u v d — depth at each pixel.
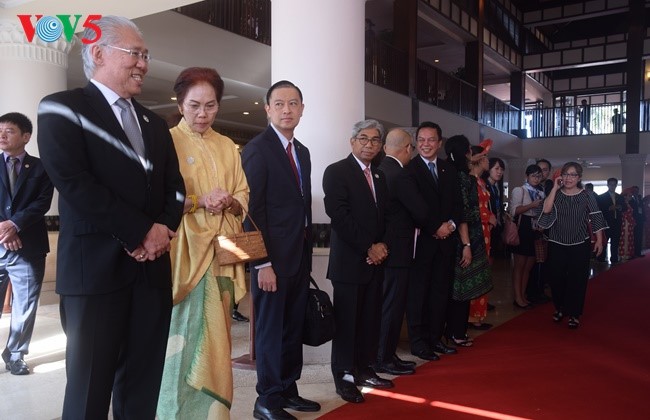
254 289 3.08
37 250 3.94
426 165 4.20
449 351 4.48
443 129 13.92
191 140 2.56
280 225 3.03
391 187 3.88
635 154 17.48
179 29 7.70
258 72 9.00
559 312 5.71
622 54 18.92
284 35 4.43
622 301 6.97
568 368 4.10
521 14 19.59
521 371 4.02
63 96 1.96
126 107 2.09
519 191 6.41
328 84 4.37
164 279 2.14
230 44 8.48
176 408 2.41
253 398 3.43
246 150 3.08
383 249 3.42
